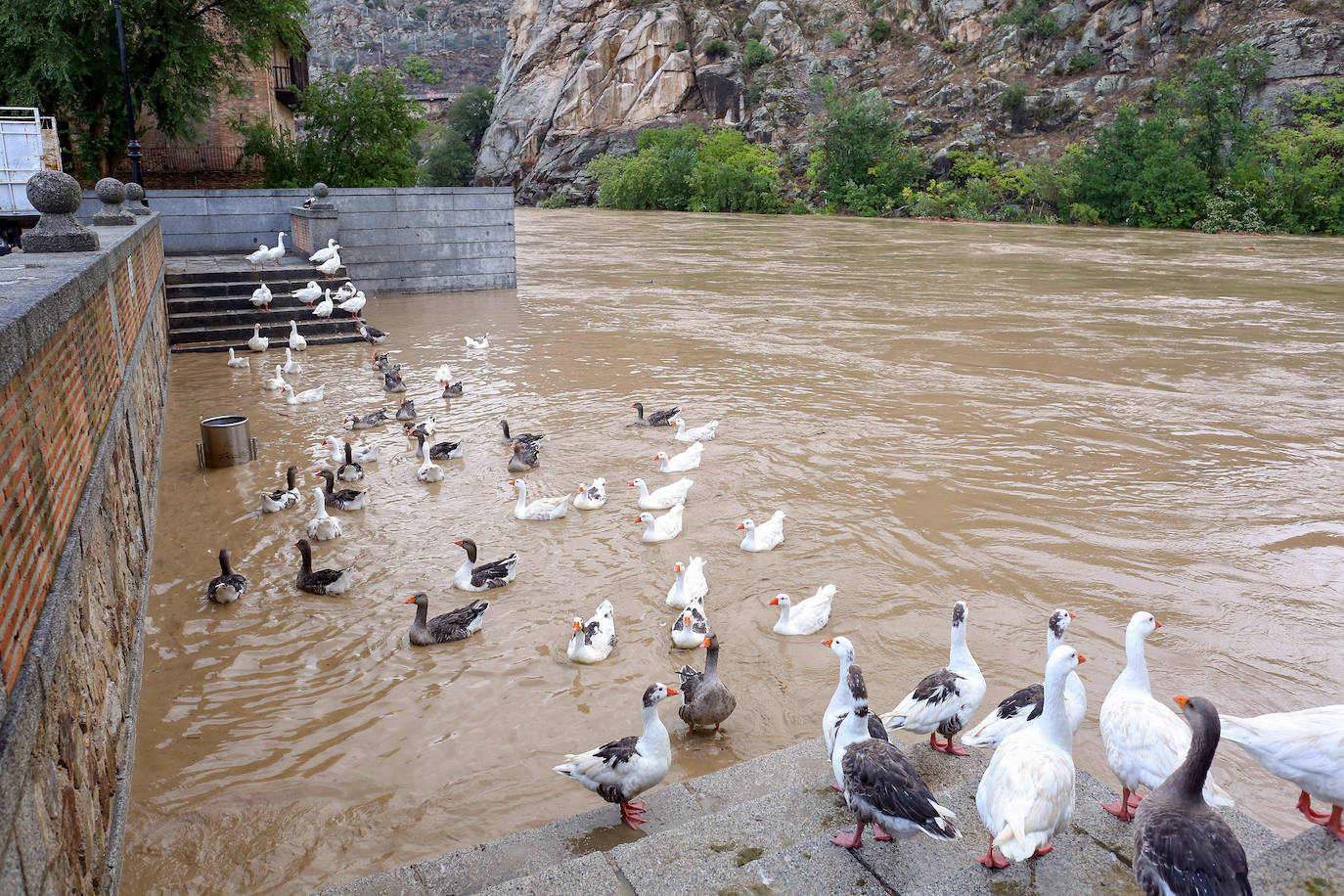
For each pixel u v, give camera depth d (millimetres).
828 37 97812
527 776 6914
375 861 6035
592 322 26688
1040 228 69125
